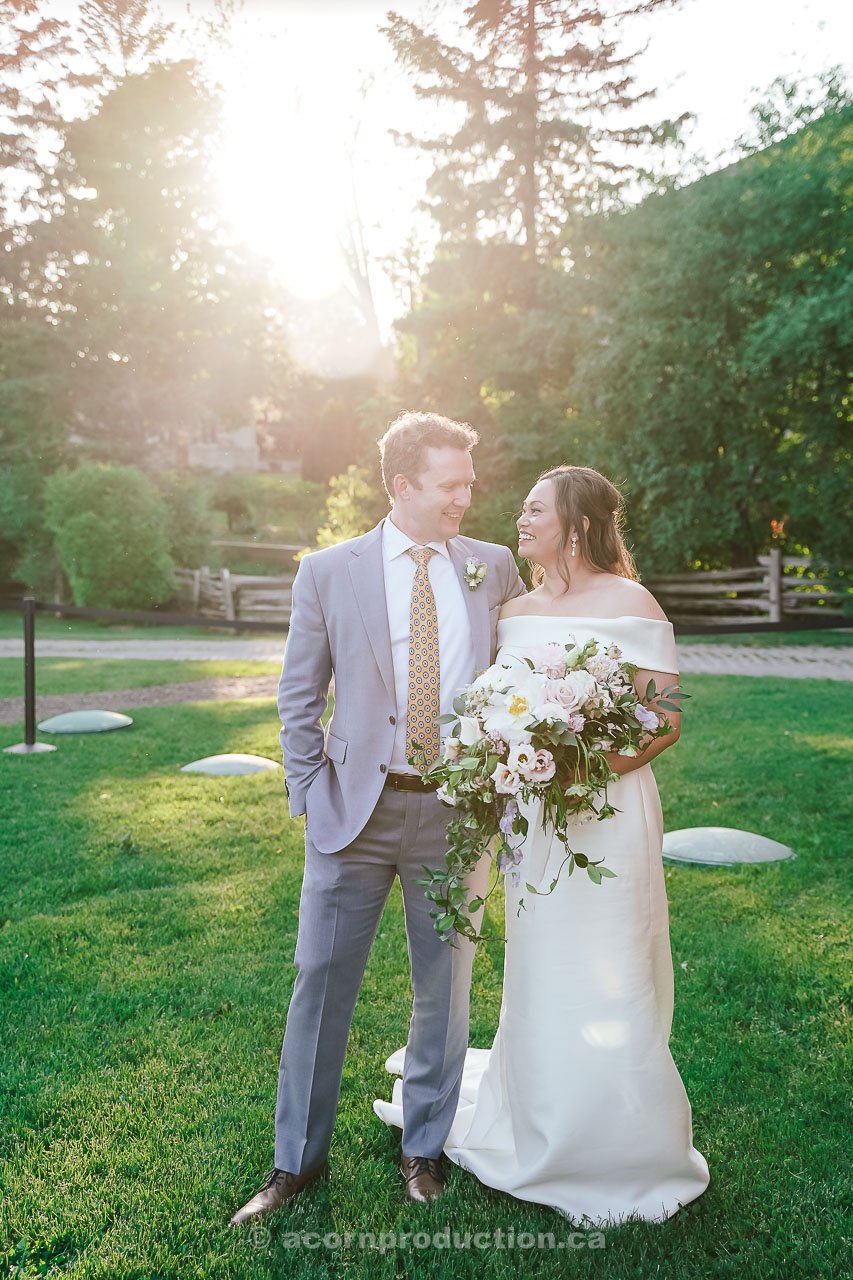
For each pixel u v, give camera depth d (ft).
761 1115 9.15
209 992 11.75
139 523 68.90
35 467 78.54
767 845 16.40
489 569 8.63
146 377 85.87
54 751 25.58
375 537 8.34
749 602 55.26
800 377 50.85
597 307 56.39
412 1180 8.23
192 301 87.30
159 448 87.81
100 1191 8.12
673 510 53.47
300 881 15.60
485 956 12.71
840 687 34.60
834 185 47.47
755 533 58.08
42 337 81.71
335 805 8.16
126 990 11.80
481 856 8.46
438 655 8.11
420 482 8.00
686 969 12.13
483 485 60.70
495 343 62.90
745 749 24.29
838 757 23.13
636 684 8.08
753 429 52.70
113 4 76.95
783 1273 7.16
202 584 72.59
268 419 147.95
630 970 7.83
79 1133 8.95
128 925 13.85
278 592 70.28
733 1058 10.11
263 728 28.89
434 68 60.85
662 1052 7.84
